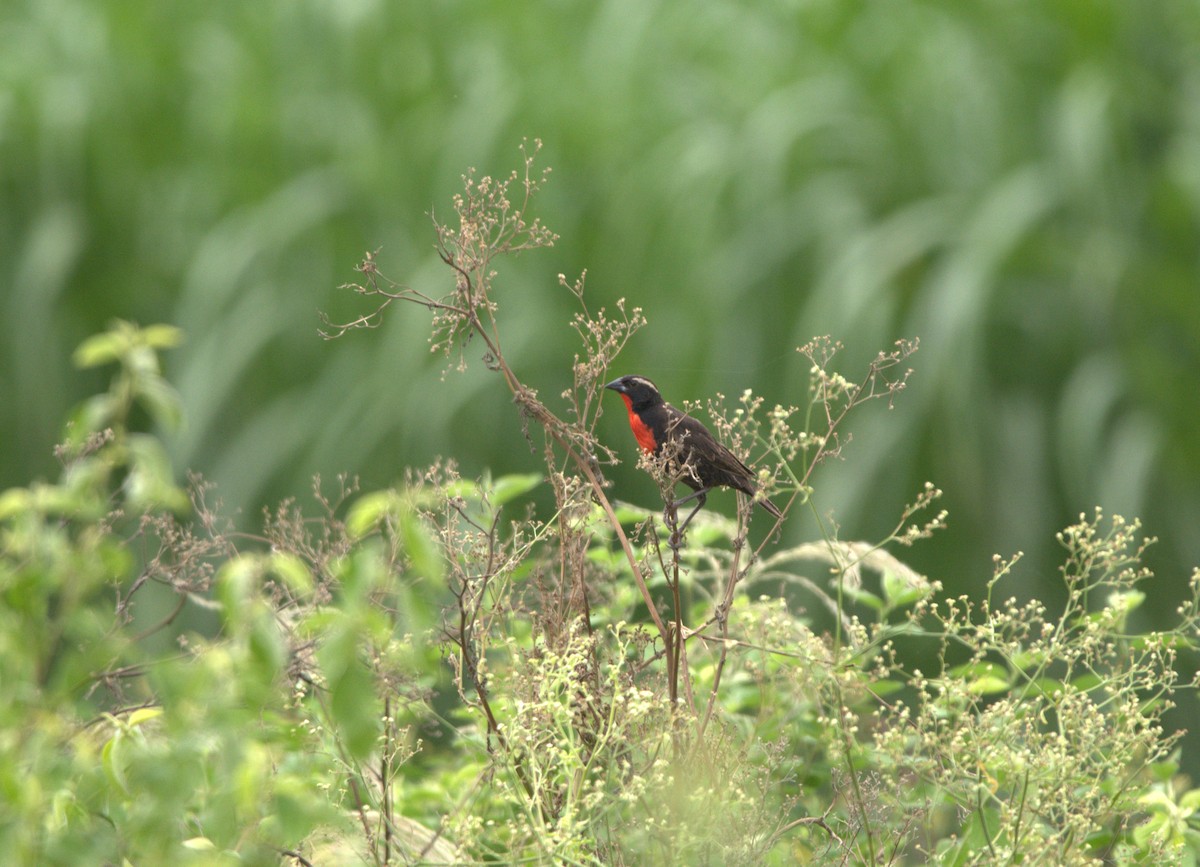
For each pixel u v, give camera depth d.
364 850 4.39
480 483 5.54
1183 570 12.88
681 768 4.23
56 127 16.42
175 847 3.01
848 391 4.89
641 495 12.59
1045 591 12.52
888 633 4.91
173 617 4.25
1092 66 14.13
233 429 15.35
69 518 3.14
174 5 17.45
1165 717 9.77
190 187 16.83
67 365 16.28
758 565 5.73
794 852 4.77
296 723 4.54
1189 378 13.25
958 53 14.55
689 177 14.02
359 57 16.55
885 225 13.57
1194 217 13.57
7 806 2.79
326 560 4.28
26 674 2.83
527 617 5.10
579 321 4.89
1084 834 4.29
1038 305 13.72
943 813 5.33
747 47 15.37
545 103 15.32
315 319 15.41
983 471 12.93
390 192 15.77
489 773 4.58
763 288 13.67
